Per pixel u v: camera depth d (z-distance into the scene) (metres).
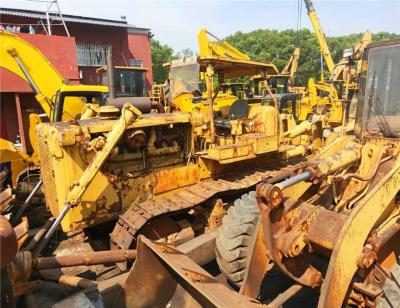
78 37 19.22
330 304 2.25
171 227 4.34
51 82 6.98
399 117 3.27
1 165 5.80
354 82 5.04
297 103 13.51
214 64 5.21
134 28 21.91
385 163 2.95
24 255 2.78
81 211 3.94
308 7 16.94
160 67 35.06
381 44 3.37
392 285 2.28
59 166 3.80
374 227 2.64
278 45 45.41
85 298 2.47
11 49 6.55
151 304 2.93
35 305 2.88
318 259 2.95
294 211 2.71
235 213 3.41
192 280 2.49
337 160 2.89
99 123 4.09
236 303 2.34
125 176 4.27
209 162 4.95
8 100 11.28
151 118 4.43
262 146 5.04
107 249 4.27
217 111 7.12
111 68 6.06
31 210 4.94
